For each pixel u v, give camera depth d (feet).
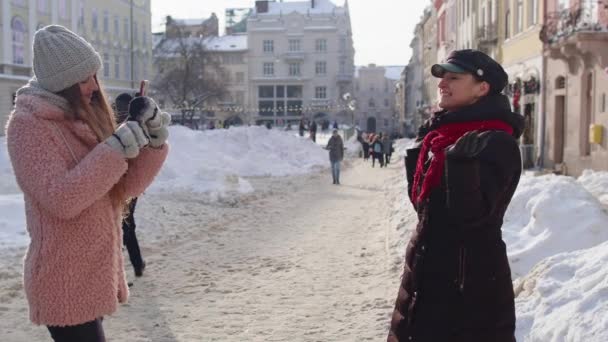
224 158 87.40
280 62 355.56
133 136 10.03
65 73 10.30
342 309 22.61
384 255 31.53
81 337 10.35
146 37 238.68
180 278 27.48
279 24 355.36
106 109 11.27
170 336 20.01
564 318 14.76
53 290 10.01
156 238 36.55
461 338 10.06
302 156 104.83
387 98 430.20
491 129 10.08
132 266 29.50
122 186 11.05
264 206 52.80
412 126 326.44
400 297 10.84
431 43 242.78
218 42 366.84
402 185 61.82
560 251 23.85
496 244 10.18
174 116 237.04
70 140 10.30
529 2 97.91
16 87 143.84
